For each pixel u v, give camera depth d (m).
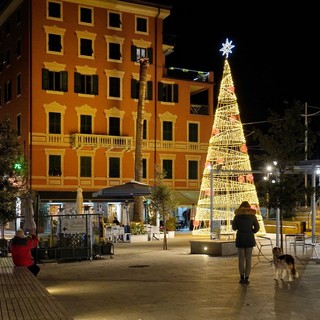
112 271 17.69
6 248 23.28
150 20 50.78
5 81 50.22
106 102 48.25
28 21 45.28
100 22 48.28
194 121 52.50
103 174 47.53
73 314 10.41
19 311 8.52
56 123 45.97
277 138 19.61
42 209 41.31
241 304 11.02
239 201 36.09
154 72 50.72
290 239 31.17
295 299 11.52
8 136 15.91
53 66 45.94
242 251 13.98
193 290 13.01
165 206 29.27
